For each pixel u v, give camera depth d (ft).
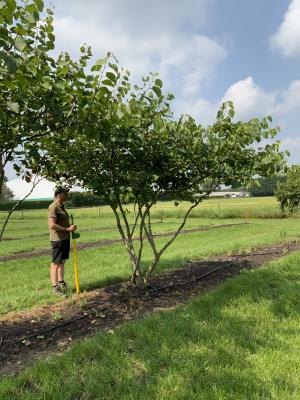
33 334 16.83
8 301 22.43
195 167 20.98
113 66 11.87
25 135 13.35
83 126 12.88
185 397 11.39
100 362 13.57
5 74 10.52
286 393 11.62
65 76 13.12
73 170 21.31
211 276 27.78
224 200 252.62
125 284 24.75
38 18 10.53
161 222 101.91
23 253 47.91
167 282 25.61
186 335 16.02
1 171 13.84
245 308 19.51
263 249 41.24
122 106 13.29
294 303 20.62
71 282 26.84
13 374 13.24
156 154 20.26
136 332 16.11
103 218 132.36
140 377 12.71
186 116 20.53
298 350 14.76
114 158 20.84
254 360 13.80
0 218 137.08
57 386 11.93
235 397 11.32
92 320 18.53
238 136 19.99
